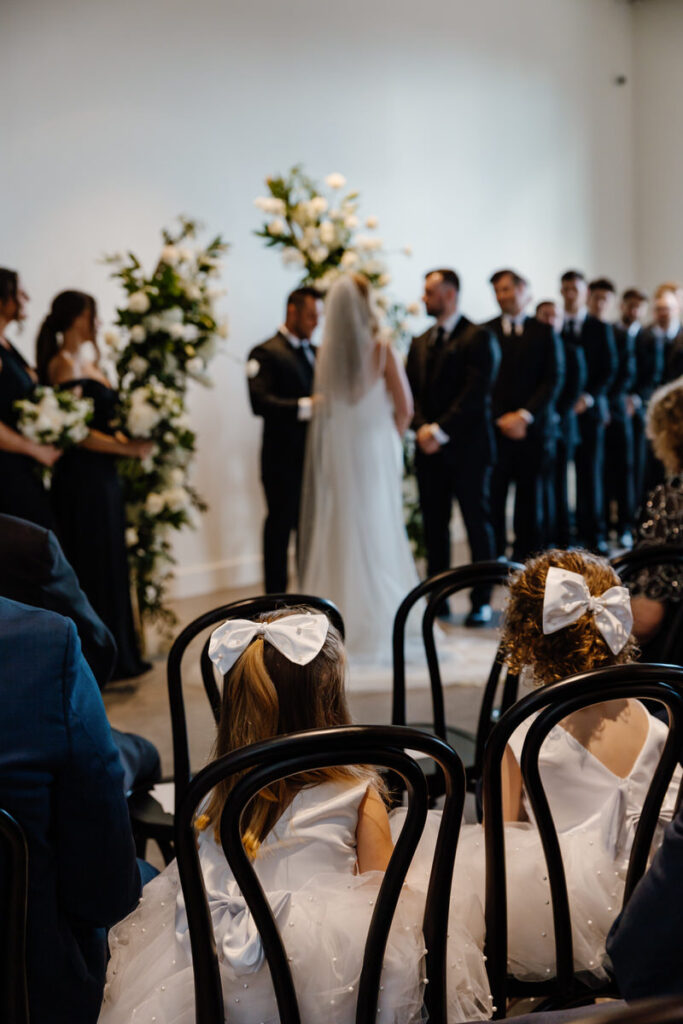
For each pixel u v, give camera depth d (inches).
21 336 198.1
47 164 199.5
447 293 190.9
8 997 45.3
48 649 45.9
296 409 176.2
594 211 333.4
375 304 161.2
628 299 274.5
